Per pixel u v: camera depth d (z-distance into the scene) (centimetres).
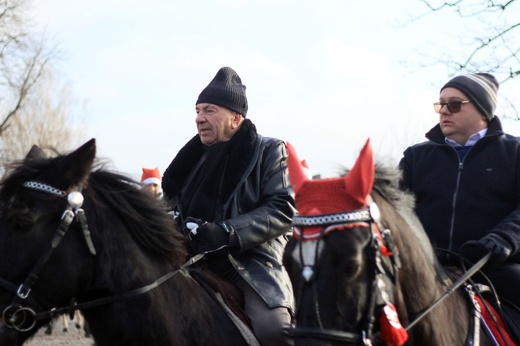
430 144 463
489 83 454
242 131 485
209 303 423
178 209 487
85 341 1278
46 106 3083
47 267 375
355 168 320
